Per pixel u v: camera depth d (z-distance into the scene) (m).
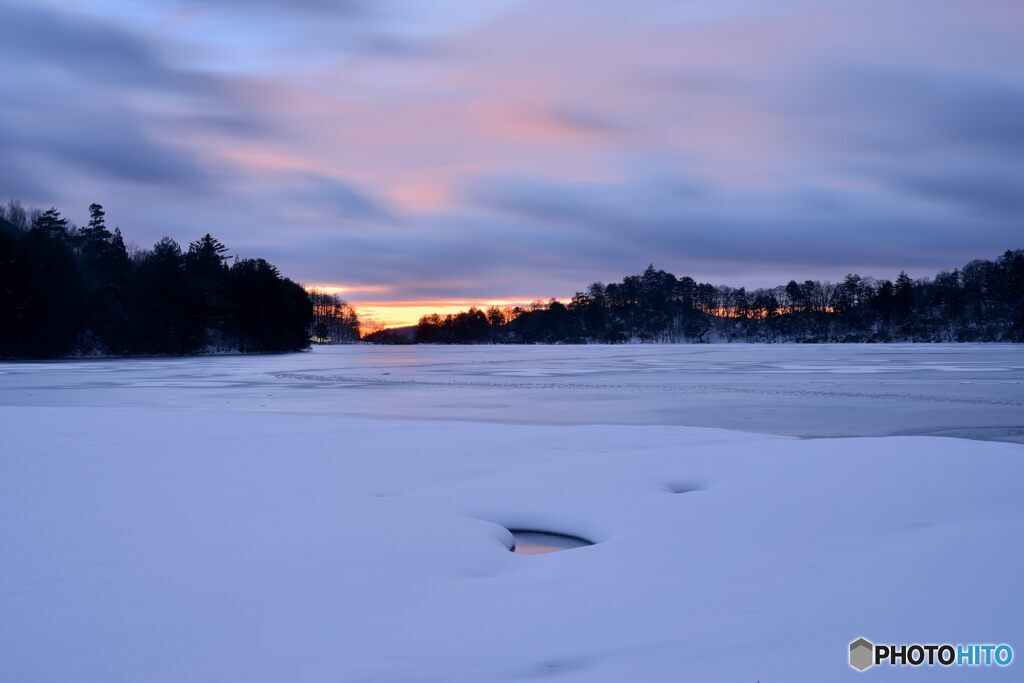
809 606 5.01
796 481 8.88
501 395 28.09
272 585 5.79
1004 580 5.22
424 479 9.91
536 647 4.62
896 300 156.38
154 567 6.20
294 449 12.39
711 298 185.88
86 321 76.62
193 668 4.41
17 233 78.12
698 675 4.16
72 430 14.83
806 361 60.34
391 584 5.82
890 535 6.61
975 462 9.70
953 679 4.01
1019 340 135.50
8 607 5.33
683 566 6.08
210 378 40.94
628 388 31.38
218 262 102.81
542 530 8.07
